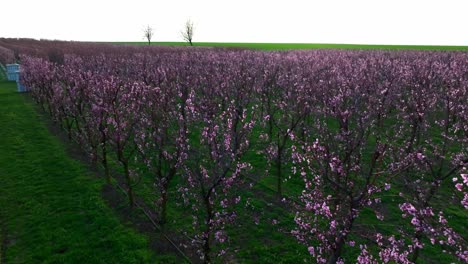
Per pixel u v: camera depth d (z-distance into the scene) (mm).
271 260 12391
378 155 9852
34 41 118250
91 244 13086
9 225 14297
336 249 9914
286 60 44188
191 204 16016
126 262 12180
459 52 64625
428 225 9156
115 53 64875
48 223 14344
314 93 21469
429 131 22531
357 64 39438
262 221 14820
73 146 23156
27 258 12320
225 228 14391
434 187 10555
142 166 20109
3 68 64625
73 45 90938
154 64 40750
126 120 16812
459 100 19828
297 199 16375
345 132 12312
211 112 16391
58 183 17828
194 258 12617
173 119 16109
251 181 18156
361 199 9938
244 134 12711
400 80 26609
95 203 15867
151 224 14562
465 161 10195
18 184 17609
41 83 29047
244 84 25906
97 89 18609
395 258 9508
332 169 10359
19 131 25891
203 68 37125
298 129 21281
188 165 15000
